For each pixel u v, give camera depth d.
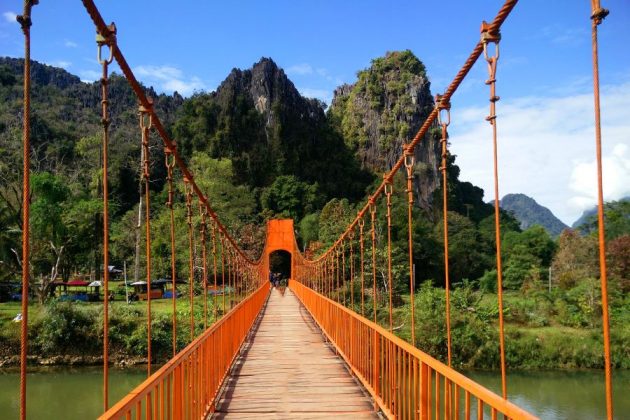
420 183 83.25
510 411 2.45
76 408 16.45
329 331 11.46
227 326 7.94
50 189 31.81
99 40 3.03
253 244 46.81
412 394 4.71
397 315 25.39
